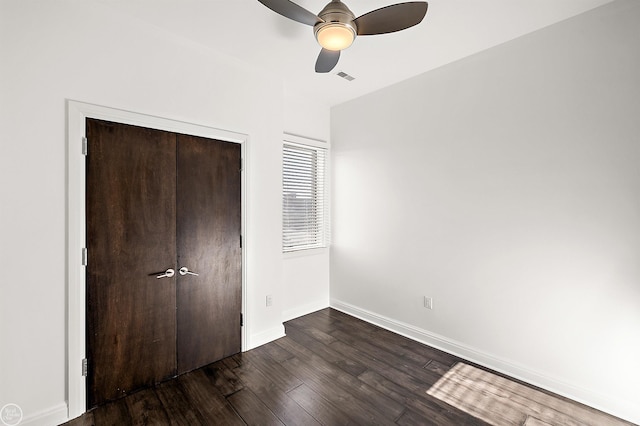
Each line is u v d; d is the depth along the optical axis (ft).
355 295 11.60
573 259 6.57
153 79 6.82
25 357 5.38
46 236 5.55
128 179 6.53
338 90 10.68
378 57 8.26
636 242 5.84
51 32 5.55
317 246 12.16
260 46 7.70
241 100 8.48
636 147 5.81
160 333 7.06
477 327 8.16
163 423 5.75
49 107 5.54
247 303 8.74
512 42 7.38
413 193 9.63
